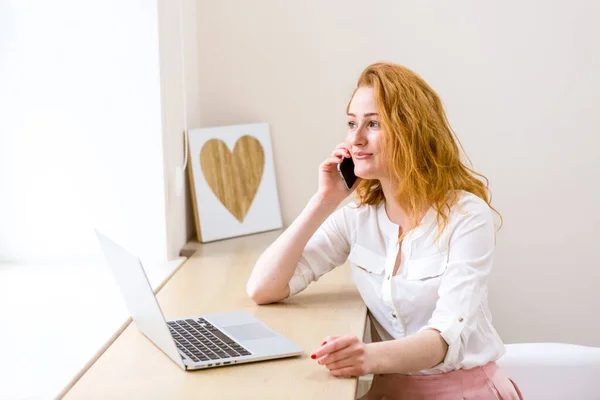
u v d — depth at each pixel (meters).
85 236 2.23
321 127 2.64
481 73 2.57
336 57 2.61
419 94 1.66
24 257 2.24
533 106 2.57
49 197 2.22
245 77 2.64
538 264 2.64
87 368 1.38
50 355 1.42
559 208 2.61
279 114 2.65
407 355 1.41
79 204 2.22
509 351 1.96
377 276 1.74
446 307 1.52
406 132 1.64
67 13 2.13
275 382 1.31
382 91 1.65
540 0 2.52
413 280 1.66
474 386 1.61
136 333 1.56
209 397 1.24
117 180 2.20
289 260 1.78
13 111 2.19
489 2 2.54
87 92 2.17
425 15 2.56
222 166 2.53
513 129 2.59
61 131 2.19
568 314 2.65
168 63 2.23
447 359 1.47
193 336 1.52
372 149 1.67
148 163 2.18
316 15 2.59
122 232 2.22
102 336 1.54
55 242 2.24
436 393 1.61
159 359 1.41
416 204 1.66
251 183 2.59
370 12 2.57
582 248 2.62
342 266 2.19
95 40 2.14
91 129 2.18
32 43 2.15
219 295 1.87
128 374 1.33
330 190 1.79
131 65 2.14
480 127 2.60
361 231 1.79
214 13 2.62
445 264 1.62
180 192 2.38
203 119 2.67
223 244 2.45
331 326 1.63
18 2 2.14
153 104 2.15
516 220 2.63
